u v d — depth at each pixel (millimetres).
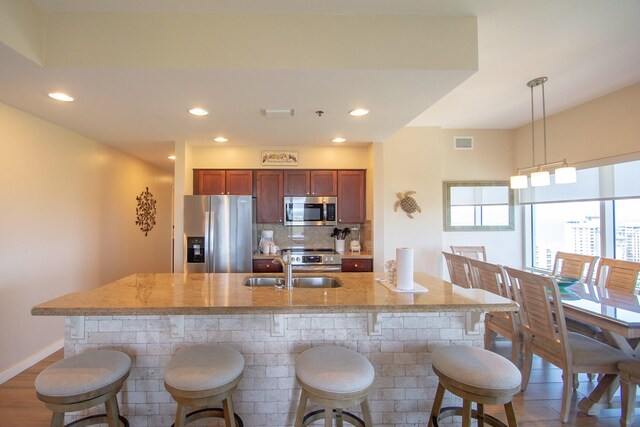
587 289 2979
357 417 2062
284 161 4656
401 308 1824
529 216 5004
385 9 2064
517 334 2805
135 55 2043
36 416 2281
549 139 4453
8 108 2830
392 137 4840
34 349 3111
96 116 3115
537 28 2311
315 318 2088
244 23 2080
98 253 4191
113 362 1729
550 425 2230
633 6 2062
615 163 3580
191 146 4492
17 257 2932
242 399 2064
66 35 2033
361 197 4730
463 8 2062
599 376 2799
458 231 5043
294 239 5039
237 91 2486
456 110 4203
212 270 4125
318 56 2092
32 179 3104
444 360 1763
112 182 4531
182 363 1681
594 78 3215
